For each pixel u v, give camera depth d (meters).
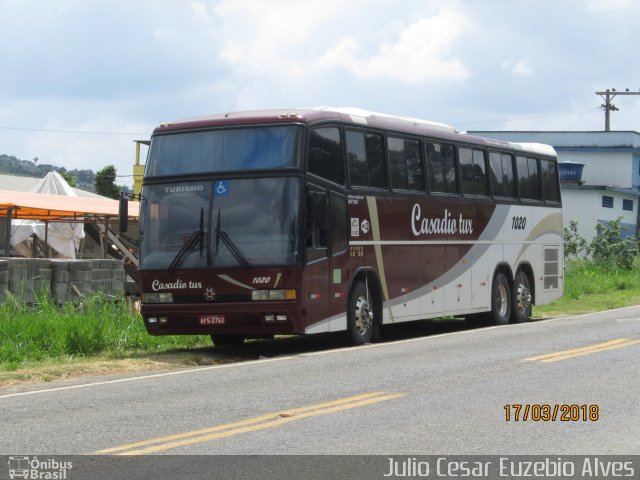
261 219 15.27
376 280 17.45
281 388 11.16
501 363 13.22
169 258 15.61
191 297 15.51
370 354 14.83
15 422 9.12
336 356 14.65
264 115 15.70
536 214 23.92
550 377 11.78
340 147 16.50
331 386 11.27
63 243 30.45
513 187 22.89
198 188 15.66
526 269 23.47
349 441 8.16
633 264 43.19
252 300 15.15
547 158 24.72
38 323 15.68
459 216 20.33
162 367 14.12
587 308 27.48
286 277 15.05
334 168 16.28
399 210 18.14
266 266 15.09
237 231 15.34
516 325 20.95
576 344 15.51
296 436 8.37
